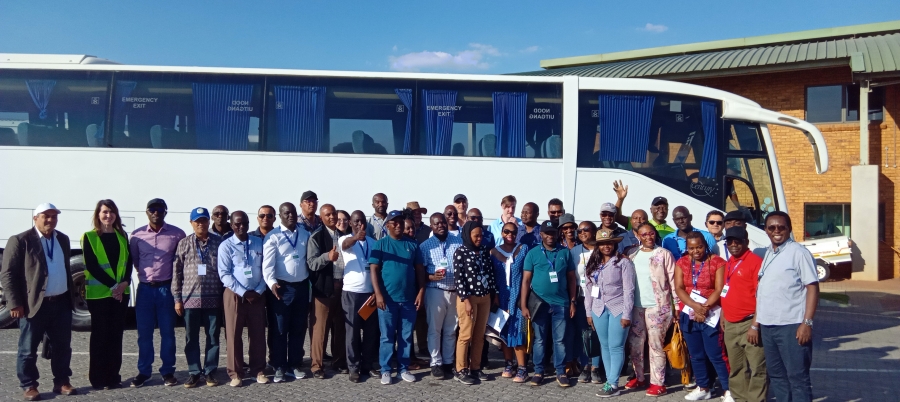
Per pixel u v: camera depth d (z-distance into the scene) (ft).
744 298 19.47
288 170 31.65
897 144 58.34
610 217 23.80
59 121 31.89
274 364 23.18
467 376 23.24
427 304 23.93
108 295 21.93
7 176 31.42
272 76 32.40
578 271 23.27
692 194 31.76
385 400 21.20
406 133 31.96
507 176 31.65
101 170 31.53
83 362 25.91
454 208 25.55
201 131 31.94
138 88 32.19
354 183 31.58
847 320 38.91
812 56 57.88
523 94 32.40
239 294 22.12
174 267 22.33
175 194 31.50
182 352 28.25
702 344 21.47
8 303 20.21
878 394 22.72
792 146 61.36
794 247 17.89
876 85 55.83
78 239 31.24
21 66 32.22
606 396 21.72
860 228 57.47
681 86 32.45
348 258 23.48
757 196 32.19
